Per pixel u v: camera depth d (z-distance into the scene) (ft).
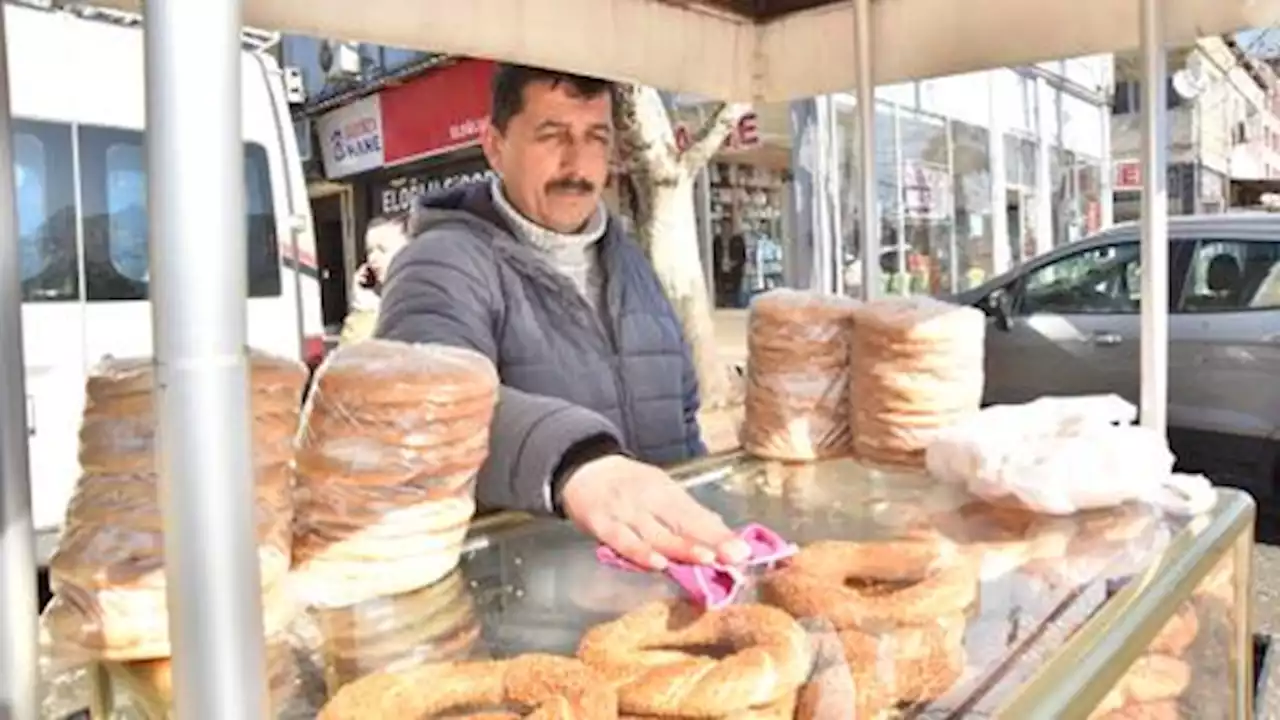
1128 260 16.30
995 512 4.15
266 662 1.65
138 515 2.47
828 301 5.42
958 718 2.41
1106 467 4.04
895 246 28.99
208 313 1.42
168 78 1.37
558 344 5.46
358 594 3.11
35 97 11.68
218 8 1.39
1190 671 3.46
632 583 3.25
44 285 11.60
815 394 5.26
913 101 29.01
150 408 2.54
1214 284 15.44
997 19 6.09
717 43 6.73
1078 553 3.61
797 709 2.48
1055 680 2.58
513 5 5.29
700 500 4.47
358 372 3.18
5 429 2.26
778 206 29.07
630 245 6.26
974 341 5.02
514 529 3.84
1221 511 4.10
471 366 3.38
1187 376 15.42
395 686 2.52
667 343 6.12
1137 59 5.66
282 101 13.73
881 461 5.07
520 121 5.53
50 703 2.51
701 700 2.38
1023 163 34.65
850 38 6.75
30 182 11.57
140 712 2.41
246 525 1.50
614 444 3.65
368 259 29.58
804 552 3.46
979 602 3.14
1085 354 16.44
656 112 17.26
